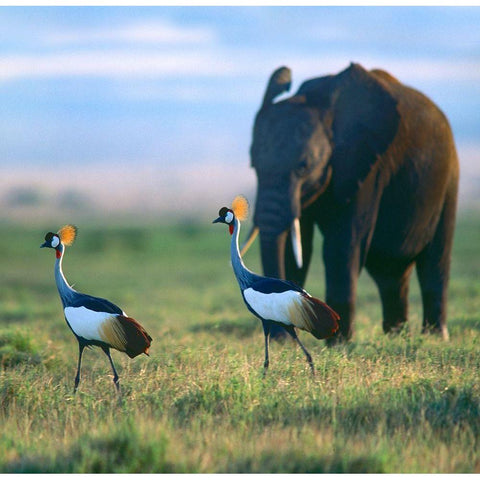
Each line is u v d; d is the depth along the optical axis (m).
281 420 31.97
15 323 69.75
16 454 29.08
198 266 153.88
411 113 52.44
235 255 39.22
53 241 38.25
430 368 39.59
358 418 32.19
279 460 27.14
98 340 36.62
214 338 55.53
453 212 56.22
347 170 48.97
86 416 33.59
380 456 26.94
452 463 27.25
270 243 47.72
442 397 33.78
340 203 49.56
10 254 176.50
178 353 45.88
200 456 27.73
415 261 56.62
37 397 36.75
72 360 48.53
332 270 50.12
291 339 50.75
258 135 49.81
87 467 27.09
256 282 38.66
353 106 49.78
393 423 31.55
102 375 40.94
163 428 29.45
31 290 112.12
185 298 95.25
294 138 48.25
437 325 55.72
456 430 30.17
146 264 161.25
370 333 53.69
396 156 51.06
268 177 48.25
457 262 130.62
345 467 26.70
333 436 29.56
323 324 37.03
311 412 32.81
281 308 37.50
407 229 53.25
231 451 28.14
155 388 37.56
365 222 50.34
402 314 56.94
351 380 36.69
